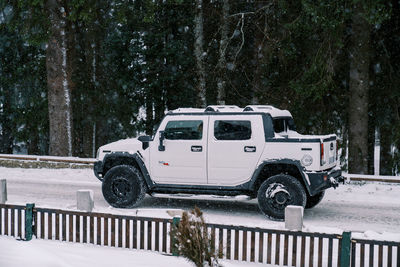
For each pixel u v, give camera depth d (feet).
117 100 95.20
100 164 37.32
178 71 87.66
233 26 77.10
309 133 66.64
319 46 59.72
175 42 85.61
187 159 35.04
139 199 35.94
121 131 105.60
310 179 32.37
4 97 103.09
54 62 68.44
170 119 35.65
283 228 25.75
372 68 64.13
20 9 68.59
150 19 67.31
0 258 20.48
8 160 62.85
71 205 37.06
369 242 21.74
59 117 68.85
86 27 93.20
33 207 27.04
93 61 97.04
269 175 34.37
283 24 64.23
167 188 35.86
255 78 71.05
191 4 82.84
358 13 54.34
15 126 103.24
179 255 23.65
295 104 63.77
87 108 97.60
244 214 35.55
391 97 62.23
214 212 36.19
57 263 20.59
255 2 73.05
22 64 101.40
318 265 22.48
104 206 37.99
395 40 62.64
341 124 69.56
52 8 67.31
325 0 53.11
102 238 27.66
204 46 81.30
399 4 60.29
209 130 34.68
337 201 41.73
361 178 49.01
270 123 33.71
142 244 25.11
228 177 34.37
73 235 28.45
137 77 90.33
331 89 58.80
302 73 62.59
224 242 24.16
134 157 36.01
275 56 66.64
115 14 71.10
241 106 81.61
